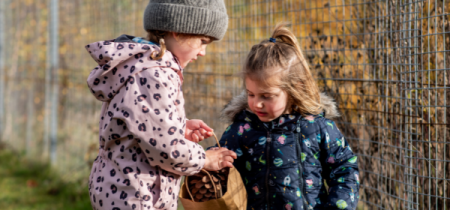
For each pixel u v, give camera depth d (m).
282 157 1.84
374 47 2.46
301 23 2.70
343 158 1.86
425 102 2.22
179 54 1.85
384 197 2.47
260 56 1.80
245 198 1.81
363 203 2.62
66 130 4.83
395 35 2.26
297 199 1.81
